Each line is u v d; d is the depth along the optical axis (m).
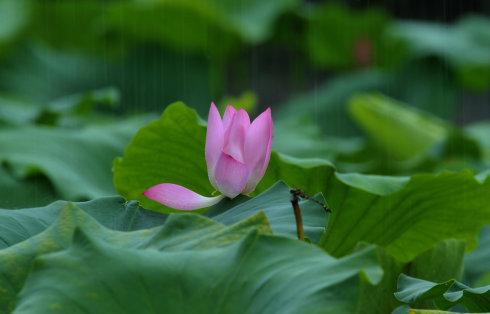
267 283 2.57
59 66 8.82
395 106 7.04
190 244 2.66
